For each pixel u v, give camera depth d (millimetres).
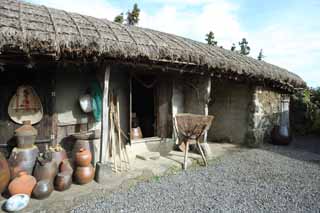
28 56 3564
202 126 5469
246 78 7008
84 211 3395
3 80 4375
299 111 10992
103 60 4305
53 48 3514
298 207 3615
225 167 5559
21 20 3676
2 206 3377
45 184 3611
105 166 4332
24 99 4543
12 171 3928
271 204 3703
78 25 4262
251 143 7676
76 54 3857
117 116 5258
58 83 4898
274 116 9133
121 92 5777
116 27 5070
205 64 5543
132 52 4250
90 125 5320
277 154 6875
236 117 8062
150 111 8078
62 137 4973
